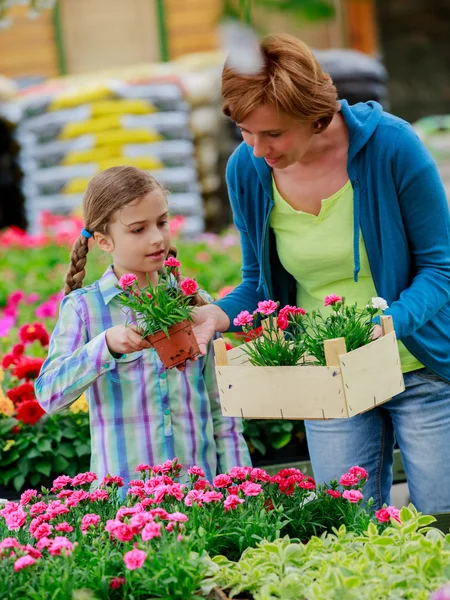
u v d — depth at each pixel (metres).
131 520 2.39
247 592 2.33
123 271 3.20
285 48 2.62
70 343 3.14
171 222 9.98
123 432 3.15
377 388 2.69
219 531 2.58
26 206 12.81
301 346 2.75
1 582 2.27
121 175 3.09
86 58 15.59
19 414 3.99
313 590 2.21
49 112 12.23
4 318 6.28
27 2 3.43
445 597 1.78
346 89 11.49
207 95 12.20
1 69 15.57
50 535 2.62
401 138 2.95
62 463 4.13
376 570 2.32
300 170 3.06
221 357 2.80
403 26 15.96
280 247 3.22
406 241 3.05
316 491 2.87
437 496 3.15
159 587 2.26
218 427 3.25
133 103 12.00
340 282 3.18
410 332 2.89
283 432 4.27
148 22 15.50
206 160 12.38
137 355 3.15
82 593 2.24
